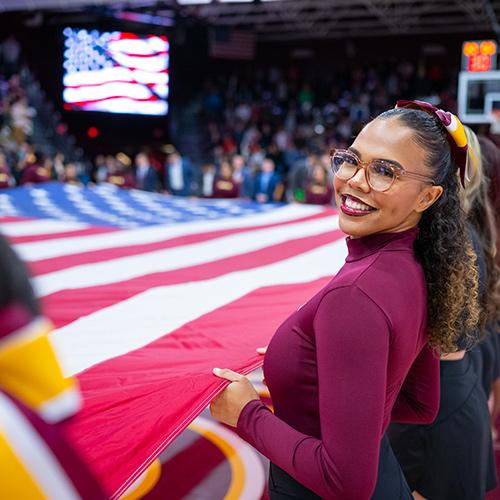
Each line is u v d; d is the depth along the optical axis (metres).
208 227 5.66
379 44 21.08
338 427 1.25
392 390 1.41
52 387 0.73
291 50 21.88
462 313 1.52
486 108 8.40
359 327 1.26
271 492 1.55
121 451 1.51
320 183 11.10
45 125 17.47
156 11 16.66
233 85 21.53
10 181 12.23
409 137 1.35
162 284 3.33
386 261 1.36
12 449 0.69
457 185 1.46
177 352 2.18
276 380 1.42
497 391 3.01
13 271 0.72
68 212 6.59
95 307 2.88
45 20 18.77
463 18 18.47
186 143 20.23
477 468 2.11
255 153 16.88
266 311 2.72
